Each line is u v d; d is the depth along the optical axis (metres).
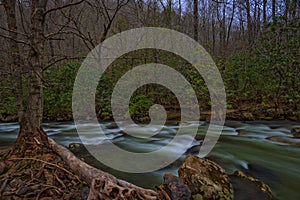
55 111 10.45
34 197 3.00
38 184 3.26
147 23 12.04
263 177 4.37
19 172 3.62
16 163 3.90
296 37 9.35
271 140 6.80
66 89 10.55
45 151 4.27
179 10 15.84
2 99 10.23
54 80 10.33
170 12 13.34
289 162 5.14
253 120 9.28
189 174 3.48
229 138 7.07
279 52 9.63
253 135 7.38
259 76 10.33
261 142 6.64
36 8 4.30
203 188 3.24
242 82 11.05
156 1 13.12
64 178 3.50
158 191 3.07
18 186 3.21
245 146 6.28
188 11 17.19
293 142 6.55
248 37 16.86
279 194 3.71
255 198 3.37
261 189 3.66
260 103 10.81
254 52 10.48
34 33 4.31
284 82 9.75
